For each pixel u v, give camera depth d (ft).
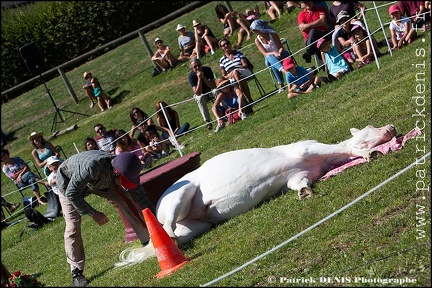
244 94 50.60
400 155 25.17
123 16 93.91
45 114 82.48
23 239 46.14
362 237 20.59
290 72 46.14
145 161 49.21
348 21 46.29
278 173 26.96
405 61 40.55
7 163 55.11
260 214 25.89
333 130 33.01
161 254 24.31
